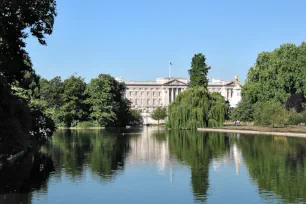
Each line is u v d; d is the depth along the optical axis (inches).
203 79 5231.3
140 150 2105.1
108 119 5182.1
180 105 4175.7
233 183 1173.7
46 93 5265.8
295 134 3068.4
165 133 3745.1
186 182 1198.9
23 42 1437.0
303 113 3811.5
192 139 2876.5
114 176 1301.7
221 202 965.2
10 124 1499.8
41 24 1401.3
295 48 4451.3
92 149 2161.7
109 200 991.6
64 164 1567.4
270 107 3922.2
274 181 1189.1
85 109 5359.3
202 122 4084.6
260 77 4586.6
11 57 1413.6
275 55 4618.6
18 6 1277.1
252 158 1704.0
